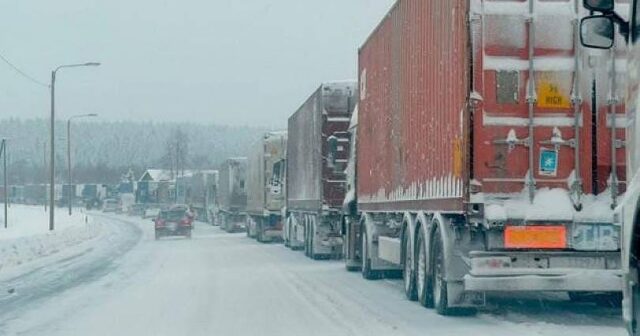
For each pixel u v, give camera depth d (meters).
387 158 38.03
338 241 61.25
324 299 34.94
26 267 56.91
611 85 25.12
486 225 24.86
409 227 33.25
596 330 24.34
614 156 25.05
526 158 25.16
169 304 34.19
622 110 25.08
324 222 61.53
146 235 117.06
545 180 25.19
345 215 51.44
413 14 32.88
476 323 26.44
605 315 28.12
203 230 138.38
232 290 39.53
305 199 67.00
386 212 39.22
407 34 33.91
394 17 36.56
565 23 25.25
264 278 46.00
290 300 34.88
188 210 107.00
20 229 115.75
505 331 24.50
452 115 26.88
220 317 29.89
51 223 94.75
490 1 25.27
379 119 40.19
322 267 54.59
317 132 60.50
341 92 59.00
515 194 25.12
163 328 27.42
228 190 127.81
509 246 25.27
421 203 31.08
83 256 69.62
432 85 29.66
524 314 28.55
